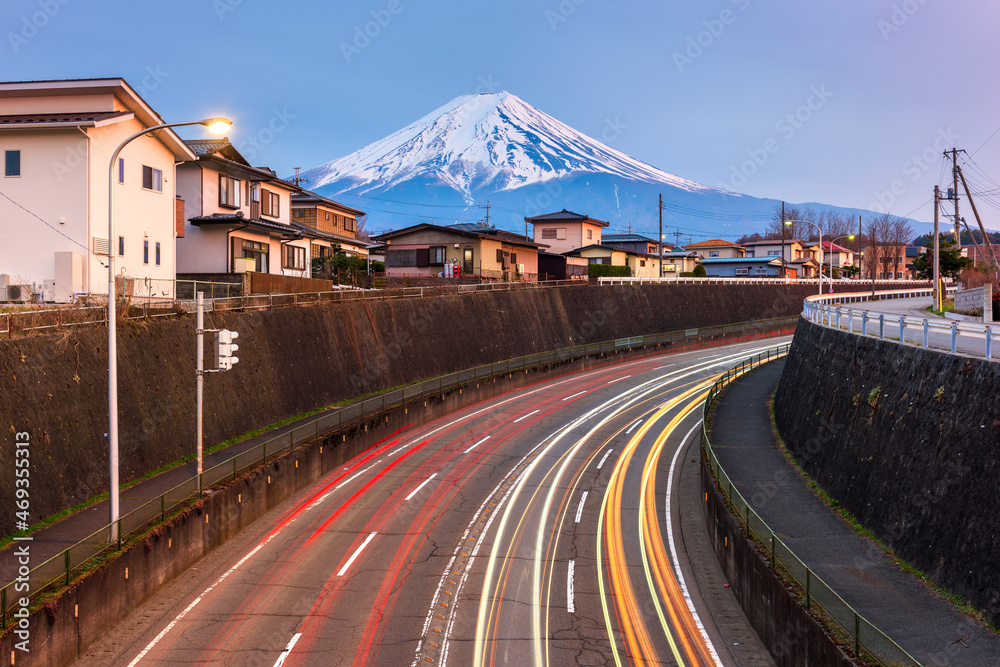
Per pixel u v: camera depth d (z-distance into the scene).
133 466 23.44
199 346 22.36
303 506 26.36
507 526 24.92
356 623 17.66
